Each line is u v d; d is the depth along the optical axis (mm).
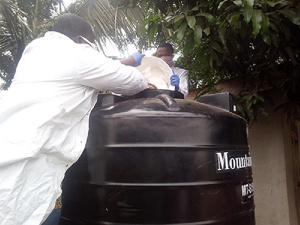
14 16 4258
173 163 1285
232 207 1376
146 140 1298
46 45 1410
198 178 1302
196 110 1399
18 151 1166
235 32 2576
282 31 2445
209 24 2539
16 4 4535
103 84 1416
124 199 1286
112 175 1312
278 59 3014
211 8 2627
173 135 1306
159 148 1289
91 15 4230
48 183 1229
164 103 1428
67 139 1299
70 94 1332
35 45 1444
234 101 1745
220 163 1359
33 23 4465
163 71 1832
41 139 1202
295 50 2643
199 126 1343
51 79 1308
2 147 1169
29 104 1256
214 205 1320
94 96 1500
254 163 3592
